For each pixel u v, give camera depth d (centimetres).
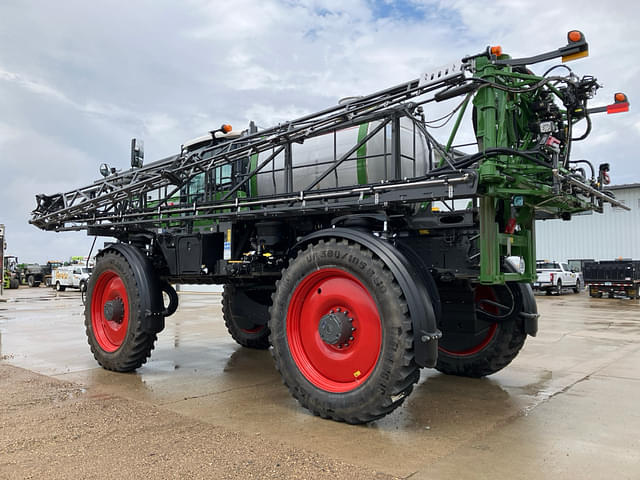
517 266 506
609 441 353
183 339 862
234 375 569
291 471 295
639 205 2712
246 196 583
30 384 517
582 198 452
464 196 388
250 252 546
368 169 482
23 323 1089
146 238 648
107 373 575
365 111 461
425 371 596
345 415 383
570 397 475
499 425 389
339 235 413
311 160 523
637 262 2047
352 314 401
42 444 339
